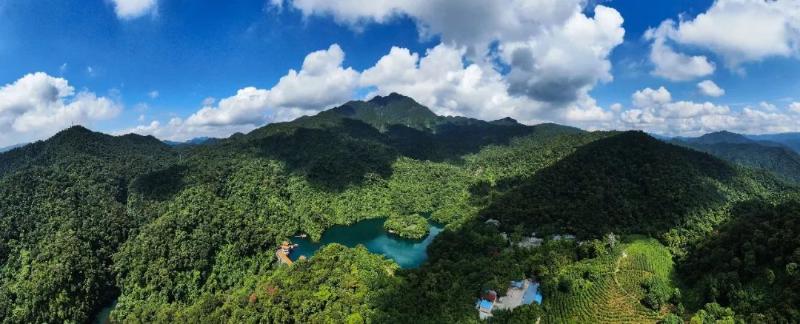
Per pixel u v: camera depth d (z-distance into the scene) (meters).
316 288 156.00
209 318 148.75
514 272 161.12
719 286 132.88
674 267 166.00
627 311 136.88
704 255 154.62
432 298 146.25
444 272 165.75
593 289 148.25
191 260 186.75
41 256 177.00
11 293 164.75
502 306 143.88
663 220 199.75
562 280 149.50
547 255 173.75
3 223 192.50
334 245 195.38
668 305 139.25
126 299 175.12
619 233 193.88
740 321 117.25
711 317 122.94
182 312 159.00
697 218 195.88
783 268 126.06
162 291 173.88
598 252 172.38
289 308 146.50
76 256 179.25
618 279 154.88
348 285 154.75
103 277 183.62
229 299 163.88
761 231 141.25
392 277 163.75
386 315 136.25
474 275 160.38
